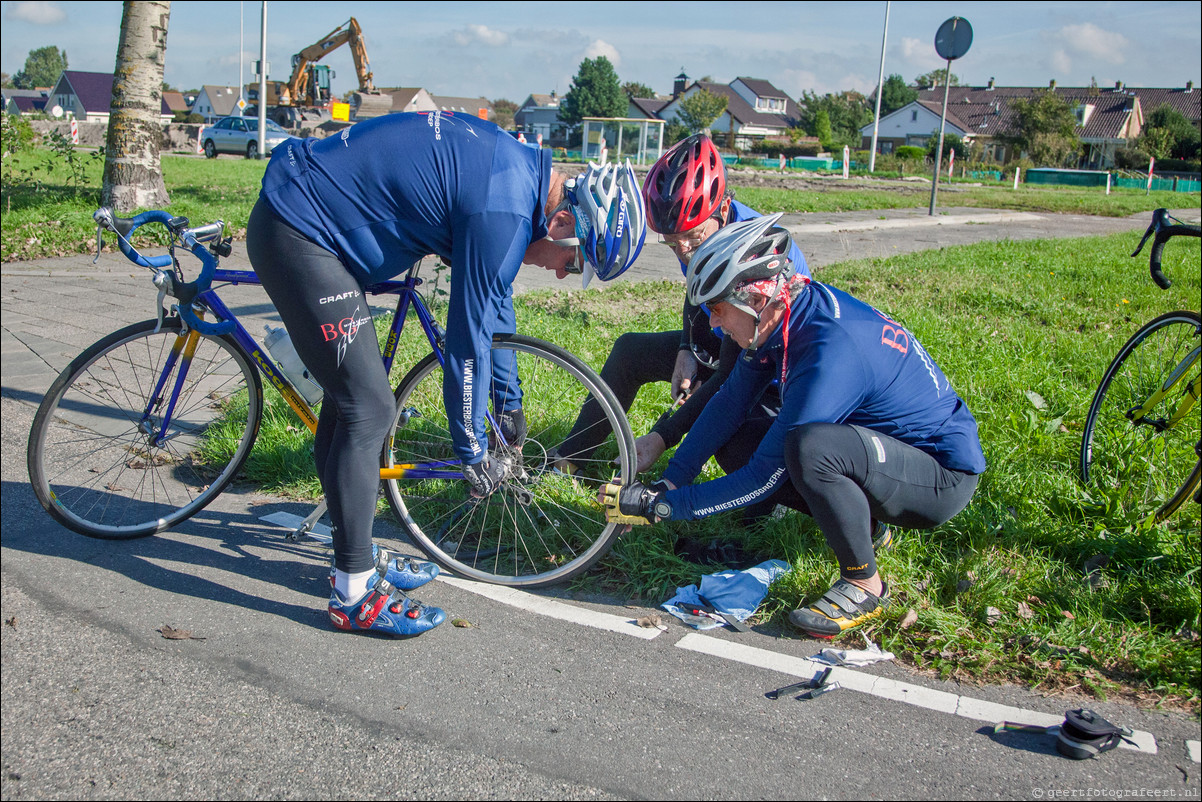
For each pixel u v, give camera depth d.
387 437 3.17
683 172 2.79
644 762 2.18
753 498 2.72
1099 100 72.81
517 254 2.48
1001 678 2.54
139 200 12.24
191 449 4.05
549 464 3.52
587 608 2.93
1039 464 3.88
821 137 73.62
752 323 2.66
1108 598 2.86
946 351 5.44
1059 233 14.62
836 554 2.75
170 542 3.31
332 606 2.72
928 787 2.11
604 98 91.94
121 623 2.74
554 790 2.08
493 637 2.74
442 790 2.07
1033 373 5.04
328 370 2.60
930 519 2.81
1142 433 3.91
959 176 44.75
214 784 2.07
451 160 2.45
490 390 3.22
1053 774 2.15
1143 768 2.17
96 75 85.75
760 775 2.14
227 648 2.63
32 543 3.26
